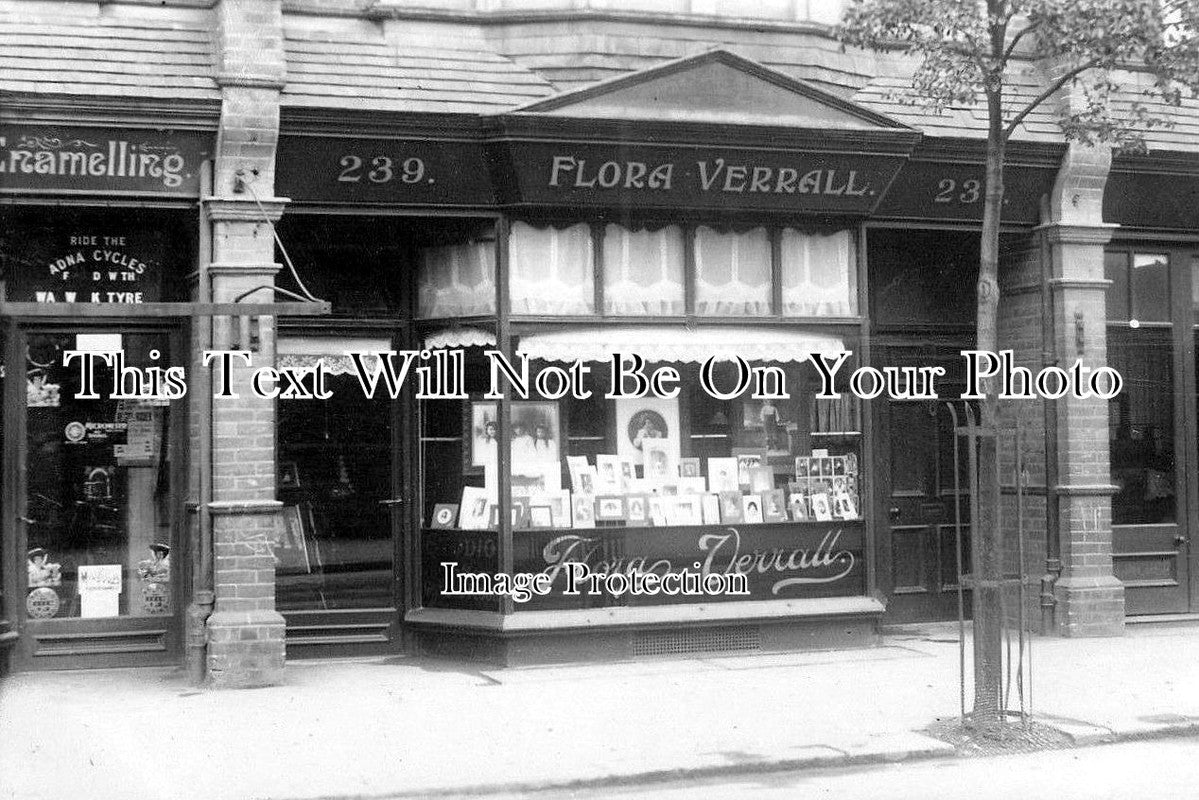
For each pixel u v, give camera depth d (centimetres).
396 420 1166
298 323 1151
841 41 1019
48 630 1087
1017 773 820
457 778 786
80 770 799
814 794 771
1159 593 1304
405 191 1081
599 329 1126
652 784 802
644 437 1148
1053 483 1248
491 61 1111
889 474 1305
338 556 1155
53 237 1091
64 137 992
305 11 1080
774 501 1170
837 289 1188
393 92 1062
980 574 903
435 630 1138
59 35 1007
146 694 1002
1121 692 1019
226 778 784
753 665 1110
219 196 1021
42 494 1095
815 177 1138
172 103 1001
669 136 1084
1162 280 1312
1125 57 959
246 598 1029
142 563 1111
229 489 1026
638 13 1128
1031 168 1223
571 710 956
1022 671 1022
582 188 1102
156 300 1111
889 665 1111
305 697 993
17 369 1088
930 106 1036
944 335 1316
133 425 1112
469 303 1134
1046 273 1250
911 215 1207
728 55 1101
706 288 1155
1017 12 959
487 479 1127
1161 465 1309
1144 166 1245
